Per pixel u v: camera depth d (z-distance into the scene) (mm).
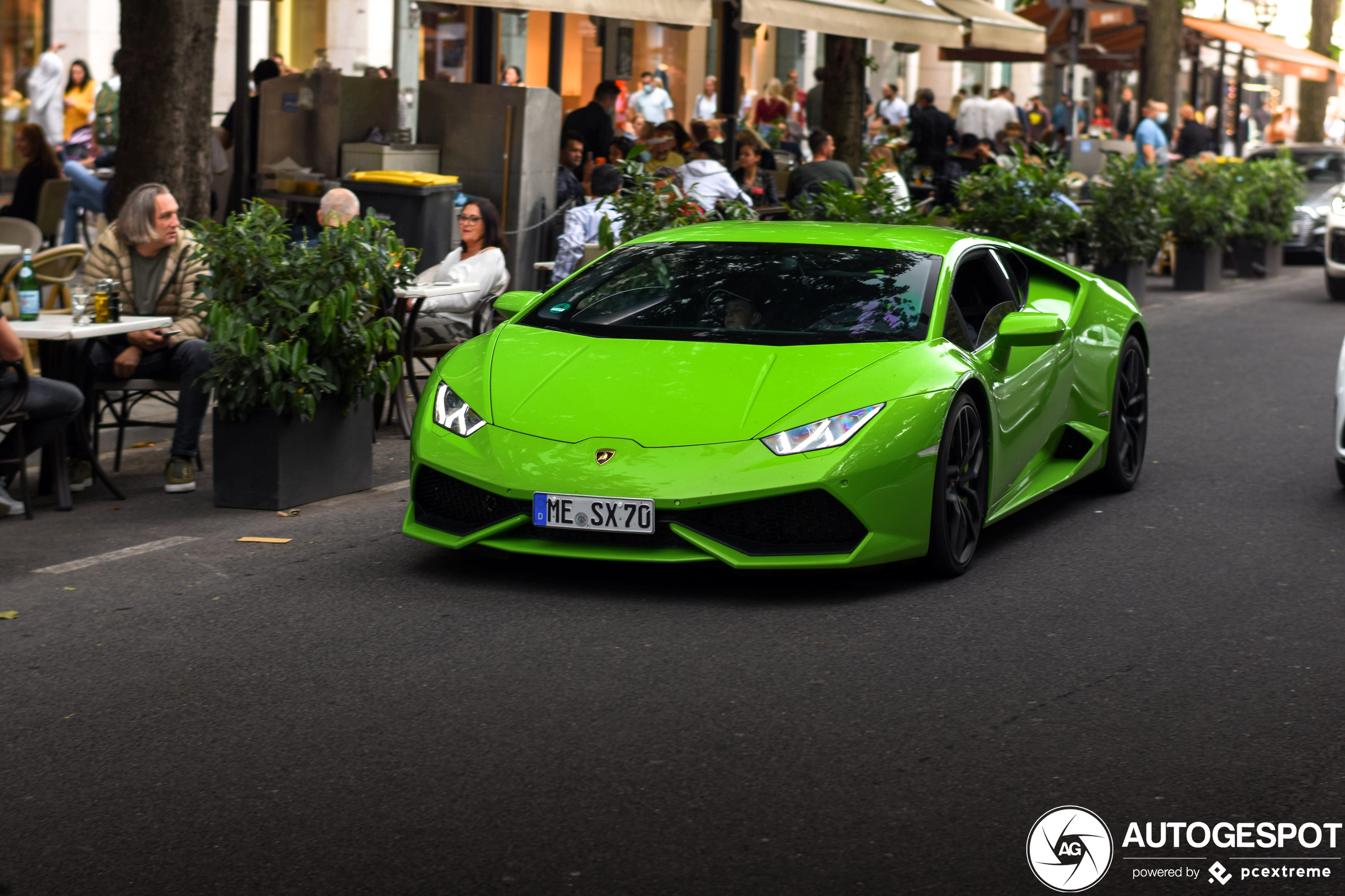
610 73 22125
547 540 5352
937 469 5461
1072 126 21391
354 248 6672
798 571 5672
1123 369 7250
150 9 9016
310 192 11953
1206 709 4324
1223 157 22688
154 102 9078
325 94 12367
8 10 18172
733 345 5707
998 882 3242
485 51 13188
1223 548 6246
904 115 25766
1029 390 6371
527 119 12367
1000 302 6551
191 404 7070
